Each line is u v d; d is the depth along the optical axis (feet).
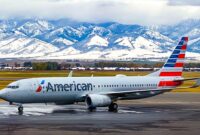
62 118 198.70
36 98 229.04
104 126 173.68
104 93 243.19
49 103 256.11
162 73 265.34
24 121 187.73
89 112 225.76
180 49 267.59
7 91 223.30
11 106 260.42
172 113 222.48
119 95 248.73
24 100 226.38
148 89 255.50
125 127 171.42
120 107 255.09
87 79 244.42
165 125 177.78
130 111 231.91
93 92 243.81
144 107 255.09
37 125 175.52
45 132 158.10
